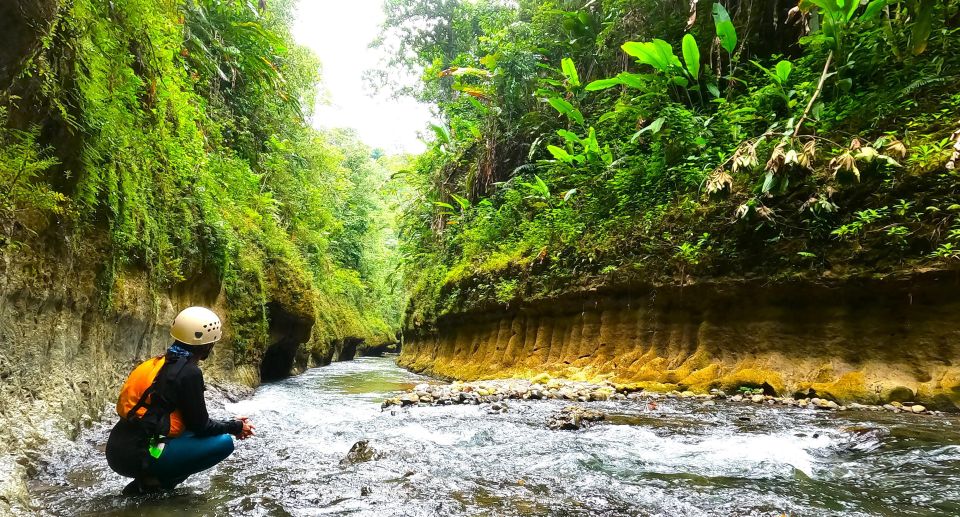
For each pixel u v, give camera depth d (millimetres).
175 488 3197
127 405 2996
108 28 5199
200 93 12414
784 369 6637
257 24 13148
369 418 6043
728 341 7336
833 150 6582
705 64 10391
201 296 7918
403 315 19703
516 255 11312
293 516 2734
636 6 12078
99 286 4691
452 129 19453
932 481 3215
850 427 4547
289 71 16828
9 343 3537
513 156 15695
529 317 10688
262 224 12859
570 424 5062
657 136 9406
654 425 5117
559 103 11750
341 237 27094
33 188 3592
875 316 6094
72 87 4172
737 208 7254
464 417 5973
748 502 2906
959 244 5359
